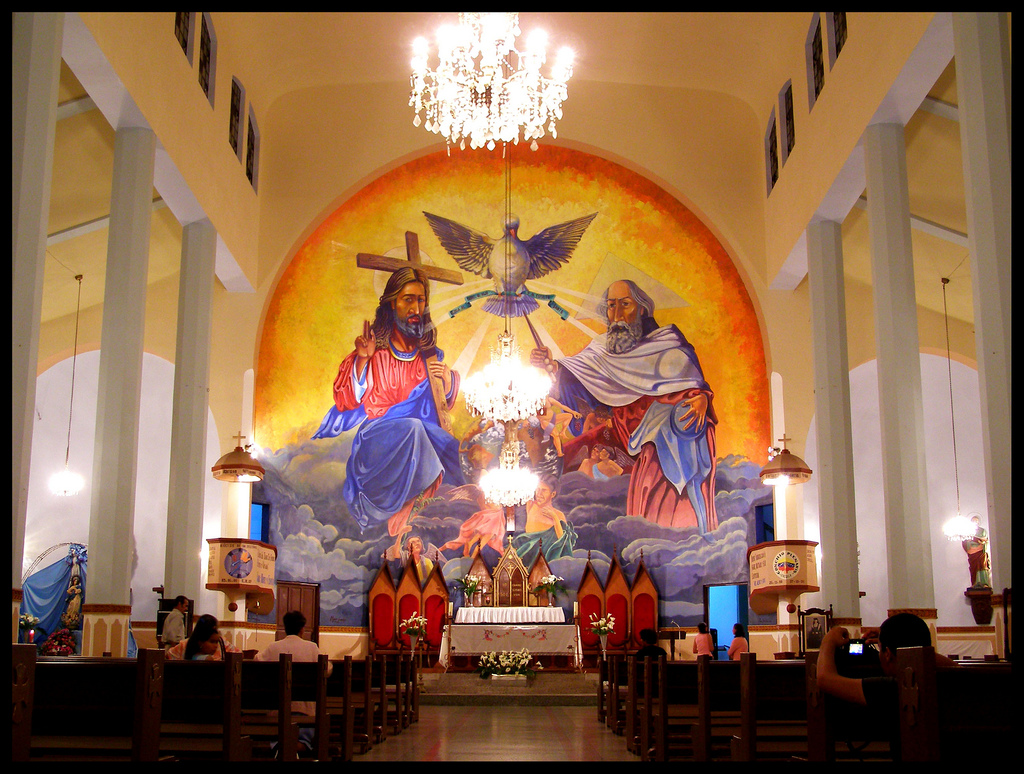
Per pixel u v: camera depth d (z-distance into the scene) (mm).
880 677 4180
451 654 16875
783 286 18281
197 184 14484
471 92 12062
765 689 5969
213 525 17703
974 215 9164
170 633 11773
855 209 16344
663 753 7078
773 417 18188
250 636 16594
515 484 16125
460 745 9078
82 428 19297
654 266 19234
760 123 18828
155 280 18703
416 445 18703
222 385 18016
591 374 18969
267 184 18688
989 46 9234
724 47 17312
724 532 18094
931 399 19484
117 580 11156
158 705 4355
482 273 19375
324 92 18984
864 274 18656
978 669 3666
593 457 18688
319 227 19219
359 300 19062
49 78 8828
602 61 18203
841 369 15109
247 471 15344
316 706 6668
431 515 18516
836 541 14664
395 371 18922
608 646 17875
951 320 18719
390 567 18234
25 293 8359
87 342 18453
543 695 15414
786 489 17484
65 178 14344
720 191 18828
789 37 16172
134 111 11953
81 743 4918
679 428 18625
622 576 18125
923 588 11711
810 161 15523
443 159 19609
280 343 18688
